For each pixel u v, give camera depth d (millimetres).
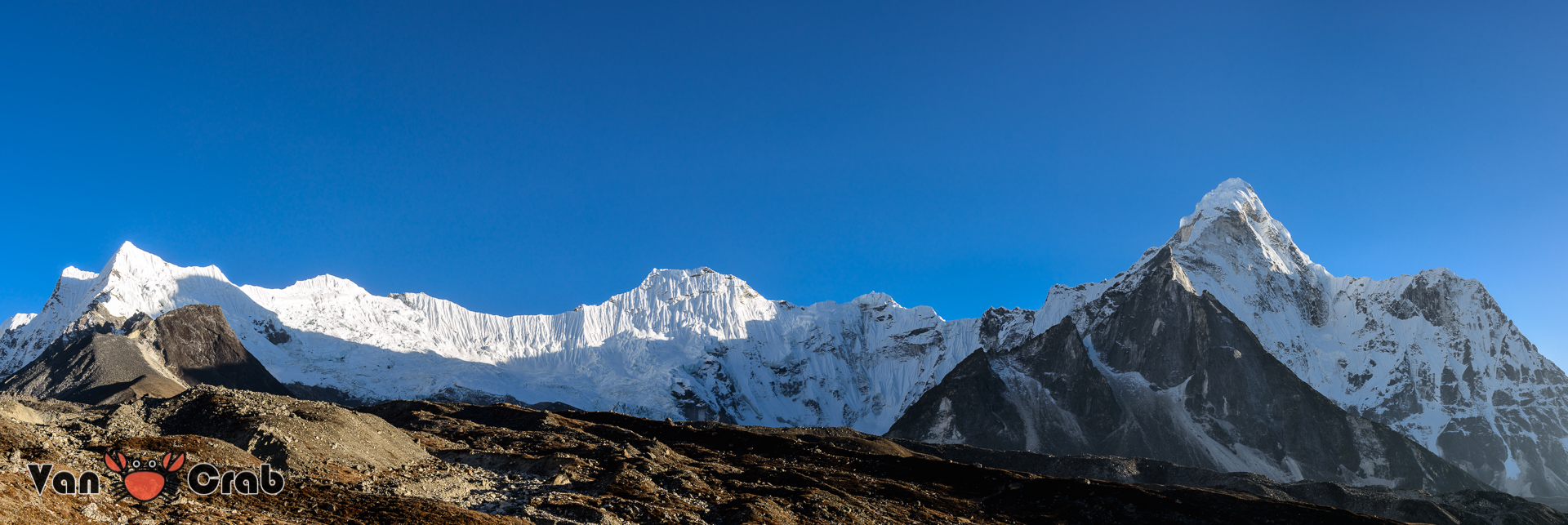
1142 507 138000
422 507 66312
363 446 88000
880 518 108312
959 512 130375
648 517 81375
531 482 93312
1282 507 141125
